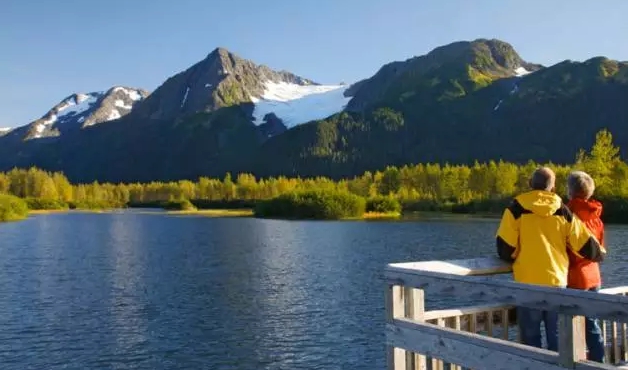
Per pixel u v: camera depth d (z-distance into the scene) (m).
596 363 5.46
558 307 5.66
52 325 26.55
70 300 32.25
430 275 6.82
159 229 88.88
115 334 24.98
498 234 7.39
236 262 47.59
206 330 25.47
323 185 177.25
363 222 99.31
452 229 79.56
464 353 6.53
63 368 20.66
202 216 135.25
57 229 90.19
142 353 22.30
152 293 34.16
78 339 24.22
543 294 5.78
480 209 119.06
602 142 90.81
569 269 7.34
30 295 33.75
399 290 7.42
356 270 42.12
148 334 24.97
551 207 7.01
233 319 27.36
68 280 39.16
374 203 120.25
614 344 8.18
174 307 30.22
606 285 33.97
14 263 48.12
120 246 62.00
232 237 72.06
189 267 45.00
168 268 44.53
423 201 132.25
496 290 6.19
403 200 135.12
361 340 23.48
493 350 6.25
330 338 23.86
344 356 21.47
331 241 64.62
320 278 38.59
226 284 36.88
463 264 7.46
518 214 7.18
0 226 98.06
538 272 6.91
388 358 7.44
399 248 56.69
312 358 21.36
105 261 49.25
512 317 8.09
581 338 5.60
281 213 123.06
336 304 30.25
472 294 6.41
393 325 7.35
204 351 22.45
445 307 27.03
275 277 39.38
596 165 89.50
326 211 115.31
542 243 6.96
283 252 54.47
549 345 7.30
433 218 106.62
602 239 7.62
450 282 6.61
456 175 142.25
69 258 51.44
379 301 30.86
